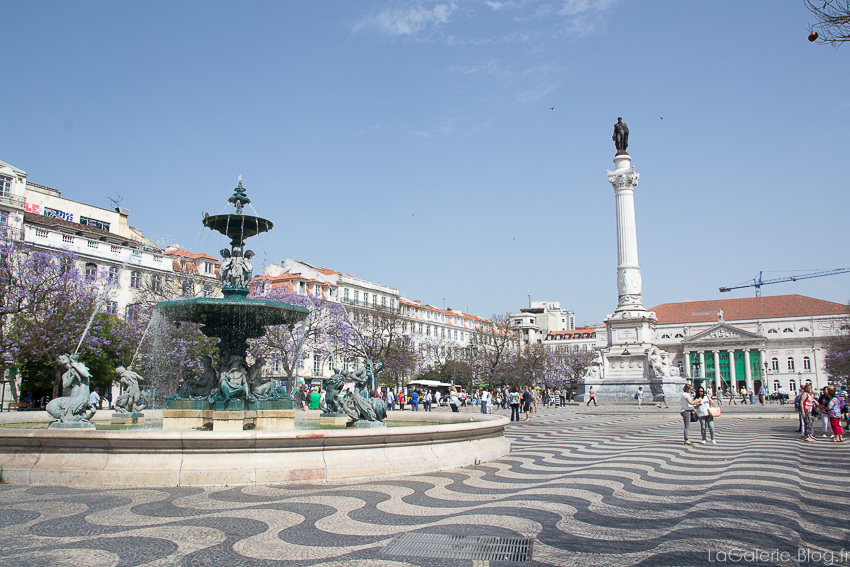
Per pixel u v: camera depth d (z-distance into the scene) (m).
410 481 7.82
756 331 86.94
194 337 26.11
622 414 28.06
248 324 11.46
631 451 11.83
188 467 7.29
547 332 109.75
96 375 28.27
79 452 7.45
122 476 7.20
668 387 36.62
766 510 6.16
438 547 4.81
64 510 6.00
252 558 4.50
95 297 27.31
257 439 7.37
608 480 8.11
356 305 58.94
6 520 5.61
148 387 26.34
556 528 5.43
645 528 5.44
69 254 27.19
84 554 4.57
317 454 7.73
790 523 5.60
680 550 4.72
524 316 104.38
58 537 5.04
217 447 7.39
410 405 40.03
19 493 6.81
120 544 4.84
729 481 8.02
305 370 47.06
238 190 11.95
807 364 82.69
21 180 35.19
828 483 7.84
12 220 33.22
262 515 5.83
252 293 33.53
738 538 5.06
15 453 7.63
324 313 37.12
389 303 65.69
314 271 56.25
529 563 4.42
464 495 6.94
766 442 13.63
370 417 9.93
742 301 92.94
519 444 13.35
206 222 11.82
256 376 11.48
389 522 5.61
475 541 4.98
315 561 4.43
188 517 5.74
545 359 65.56
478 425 9.87
